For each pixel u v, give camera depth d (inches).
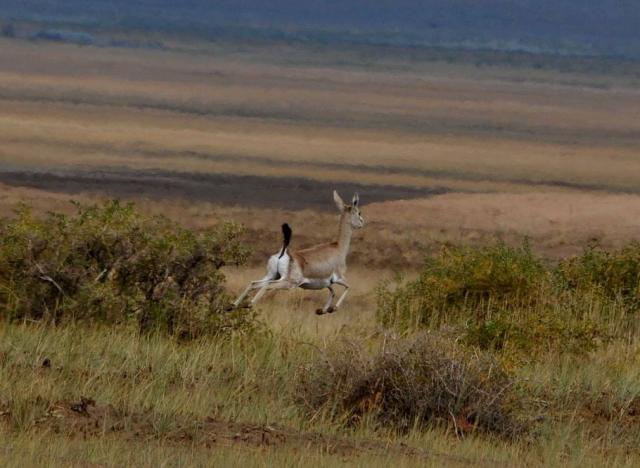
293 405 1620.3
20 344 1752.0
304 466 1310.3
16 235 2016.5
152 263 2043.6
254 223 4746.6
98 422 1418.6
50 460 1225.4
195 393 1608.0
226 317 2062.0
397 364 1621.6
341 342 1851.6
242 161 6599.4
